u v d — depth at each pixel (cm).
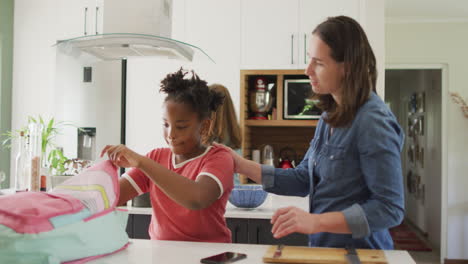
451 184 560
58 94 417
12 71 429
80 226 107
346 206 132
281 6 393
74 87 413
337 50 127
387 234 138
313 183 143
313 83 137
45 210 102
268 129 446
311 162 144
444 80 571
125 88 409
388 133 122
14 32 428
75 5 418
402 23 579
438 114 591
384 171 120
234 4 397
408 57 577
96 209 115
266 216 240
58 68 417
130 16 171
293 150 442
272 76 417
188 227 138
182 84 137
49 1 423
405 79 845
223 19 398
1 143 423
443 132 568
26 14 427
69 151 413
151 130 405
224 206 144
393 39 580
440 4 517
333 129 136
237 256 115
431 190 632
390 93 935
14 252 98
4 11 420
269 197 298
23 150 215
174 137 137
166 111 136
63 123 414
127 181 148
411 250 608
